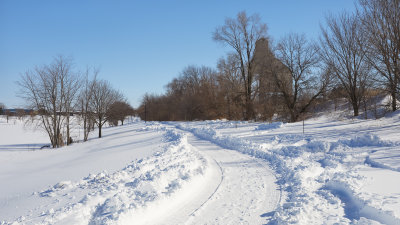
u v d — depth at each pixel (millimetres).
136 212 5801
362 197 6211
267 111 32531
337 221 5402
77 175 11102
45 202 7254
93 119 34750
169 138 20672
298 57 29078
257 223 5617
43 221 5570
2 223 5934
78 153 20328
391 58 16094
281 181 8656
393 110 22766
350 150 12164
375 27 16359
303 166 9797
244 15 33469
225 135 20516
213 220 5820
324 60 26469
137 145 19219
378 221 5297
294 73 29484
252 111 34344
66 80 29375
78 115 32531
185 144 16828
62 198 7398
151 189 7344
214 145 17672
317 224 5301
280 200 6906
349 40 24297
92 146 23766
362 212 5727
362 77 24156
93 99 35188
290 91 30312
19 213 6590
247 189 7914
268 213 6117
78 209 6172
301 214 5688
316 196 6918
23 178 11844
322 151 12914
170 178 8547
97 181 8922
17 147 30172
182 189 7445
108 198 6793
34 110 28578
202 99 54312
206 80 57844
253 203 6758
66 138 32062
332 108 32625
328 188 7582
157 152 14273
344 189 7098
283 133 18688
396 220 4980
